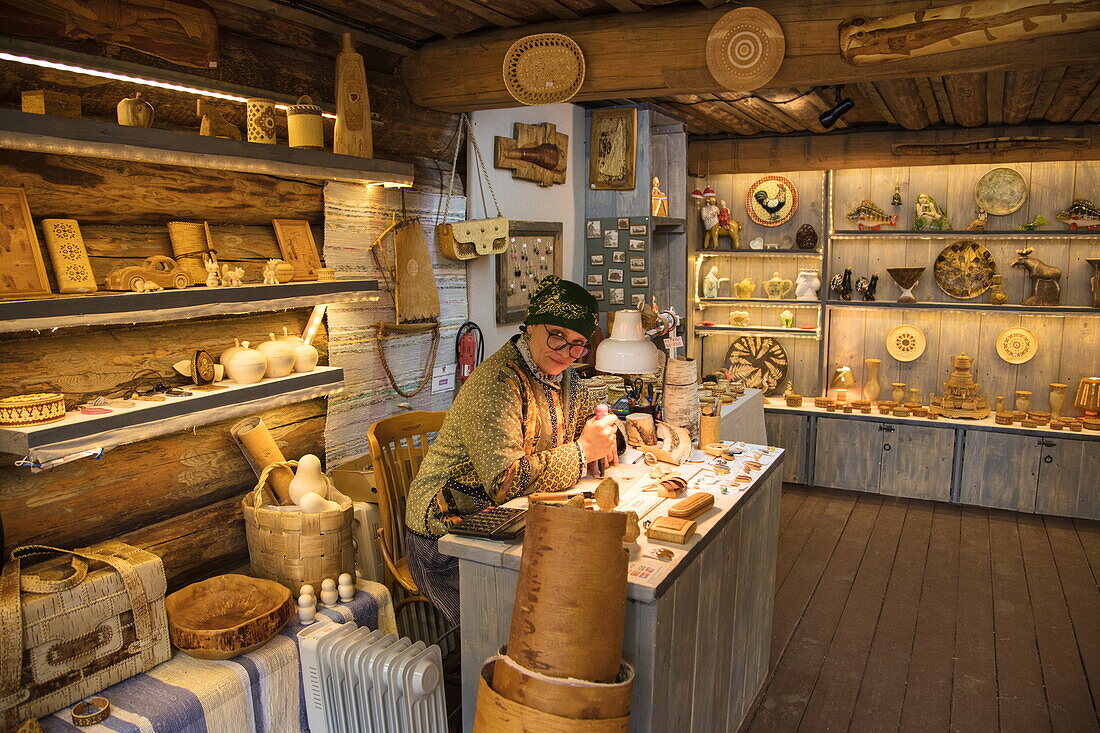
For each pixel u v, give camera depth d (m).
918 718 3.29
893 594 4.48
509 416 2.60
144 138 2.30
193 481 2.91
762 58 3.32
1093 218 5.92
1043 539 5.37
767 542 3.38
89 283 2.40
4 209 2.25
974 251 6.37
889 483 6.32
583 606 1.96
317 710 2.46
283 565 2.73
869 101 5.67
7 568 2.18
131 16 2.60
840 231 6.60
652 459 3.17
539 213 5.29
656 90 3.55
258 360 2.81
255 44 3.13
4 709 1.99
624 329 2.99
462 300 4.43
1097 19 2.86
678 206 6.32
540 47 3.60
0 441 2.12
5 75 2.33
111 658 2.23
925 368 6.67
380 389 3.86
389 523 3.15
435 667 2.44
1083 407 5.96
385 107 3.77
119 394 2.58
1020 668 3.68
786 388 7.07
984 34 3.02
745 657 3.18
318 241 3.43
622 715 1.98
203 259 2.76
